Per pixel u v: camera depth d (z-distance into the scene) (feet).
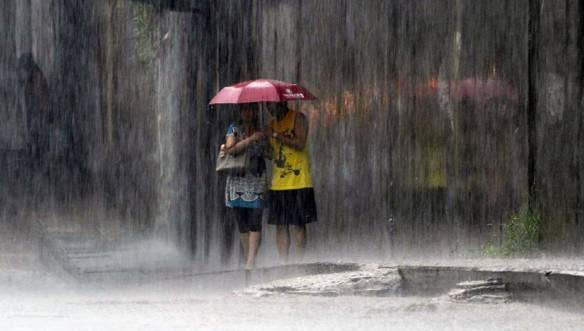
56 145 187.01
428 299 80.38
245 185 105.19
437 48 115.85
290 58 126.72
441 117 115.55
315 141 127.75
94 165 182.50
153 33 155.74
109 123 178.50
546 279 79.15
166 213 143.95
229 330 65.05
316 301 79.15
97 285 101.55
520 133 107.14
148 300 83.97
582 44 103.04
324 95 126.52
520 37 107.34
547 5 105.19
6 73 190.90
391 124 120.37
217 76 127.85
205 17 128.26
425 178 116.98
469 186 112.27
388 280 84.12
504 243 106.01
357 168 123.75
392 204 120.26
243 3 126.82
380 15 121.08
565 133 103.81
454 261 97.14
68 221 160.45
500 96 109.29
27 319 71.20
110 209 169.89
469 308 75.77
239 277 101.30
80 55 188.14
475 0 111.55
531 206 105.60
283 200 105.40
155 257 128.88
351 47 123.65
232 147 104.63
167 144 144.77
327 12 125.08
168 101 144.15
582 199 102.42
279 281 86.63
